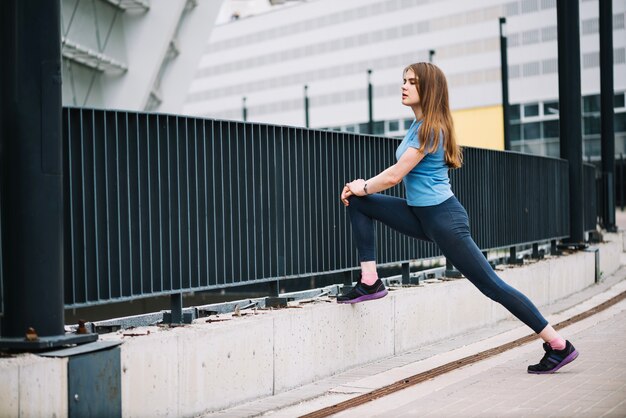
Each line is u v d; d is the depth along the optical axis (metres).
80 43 23.09
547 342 6.90
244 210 6.69
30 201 4.77
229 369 5.81
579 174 14.56
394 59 87.06
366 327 7.37
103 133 5.49
